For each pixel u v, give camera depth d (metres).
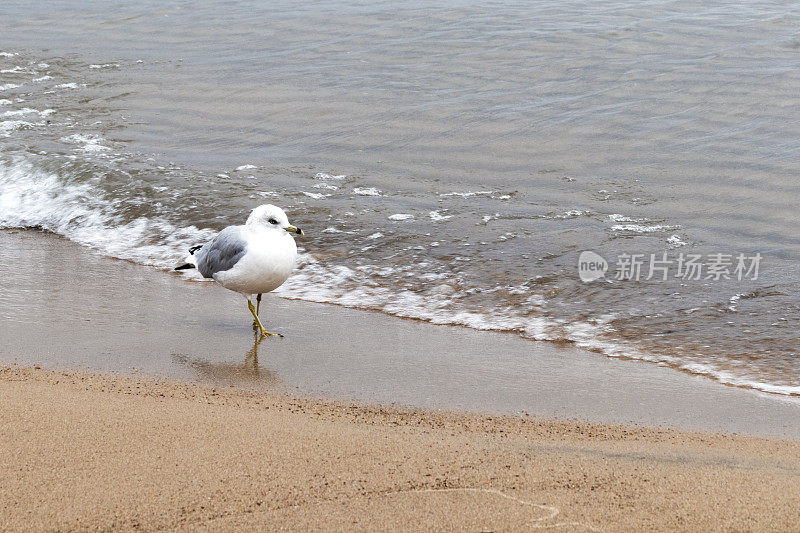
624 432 6.23
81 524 4.71
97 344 8.05
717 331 8.28
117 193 12.56
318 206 11.92
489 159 13.71
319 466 5.36
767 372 7.43
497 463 5.50
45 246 11.17
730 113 14.94
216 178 13.05
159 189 12.62
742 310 8.71
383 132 14.94
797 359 7.66
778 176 12.52
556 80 16.83
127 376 7.27
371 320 8.78
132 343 8.11
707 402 6.86
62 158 13.72
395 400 6.87
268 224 8.27
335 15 21.58
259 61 18.81
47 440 5.67
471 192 12.44
